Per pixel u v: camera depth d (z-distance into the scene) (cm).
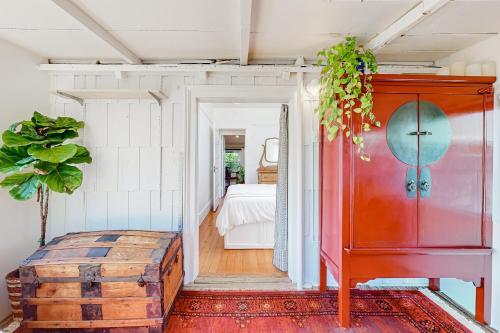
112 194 260
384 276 192
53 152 197
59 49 229
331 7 166
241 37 194
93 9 169
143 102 258
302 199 258
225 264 318
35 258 188
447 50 231
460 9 166
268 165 648
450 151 194
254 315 214
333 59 195
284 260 294
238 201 367
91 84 255
